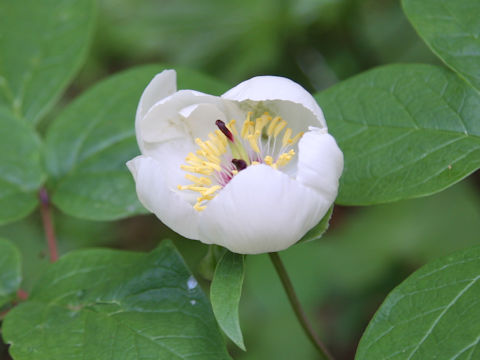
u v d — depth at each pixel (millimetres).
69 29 510
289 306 551
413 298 411
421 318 407
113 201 472
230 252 412
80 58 506
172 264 433
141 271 434
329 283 554
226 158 442
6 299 453
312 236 414
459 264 413
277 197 400
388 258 555
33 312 436
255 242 405
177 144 440
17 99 502
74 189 476
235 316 399
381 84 450
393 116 444
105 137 484
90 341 423
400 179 433
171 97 428
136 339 420
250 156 442
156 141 438
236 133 439
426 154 435
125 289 433
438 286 411
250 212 401
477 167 427
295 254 556
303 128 436
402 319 408
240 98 423
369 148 441
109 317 427
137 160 415
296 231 406
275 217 401
